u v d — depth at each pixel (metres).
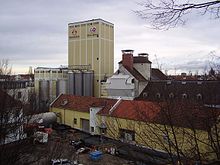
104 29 69.56
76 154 25.41
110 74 71.12
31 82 61.22
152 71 61.91
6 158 12.76
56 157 18.78
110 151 16.12
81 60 71.06
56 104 47.00
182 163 6.24
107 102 39.16
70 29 72.69
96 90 67.88
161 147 6.90
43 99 48.81
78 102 44.09
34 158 15.32
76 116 42.22
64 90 65.88
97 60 68.25
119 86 49.78
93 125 37.81
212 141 5.94
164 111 6.76
